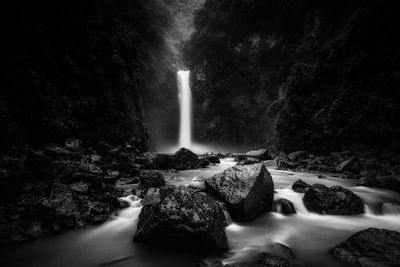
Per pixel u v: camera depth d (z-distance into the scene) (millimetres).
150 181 10906
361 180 13047
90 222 7578
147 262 5812
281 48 35000
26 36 14156
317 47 30438
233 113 37938
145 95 32969
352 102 21156
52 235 6848
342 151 20938
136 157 17422
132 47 26344
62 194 8133
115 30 23734
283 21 34875
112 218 8000
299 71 25953
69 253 6125
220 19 38969
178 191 6801
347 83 21859
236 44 38156
